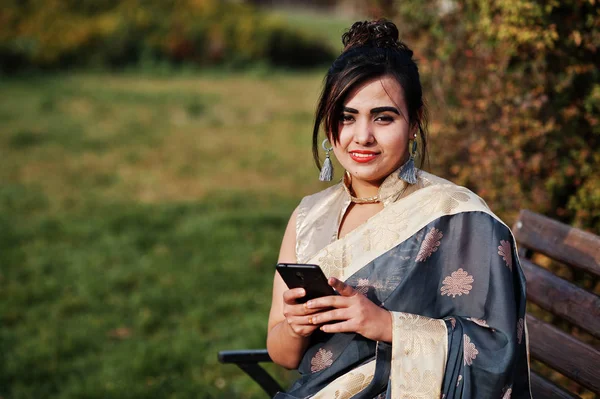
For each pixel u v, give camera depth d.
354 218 2.00
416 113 1.94
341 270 1.89
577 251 2.21
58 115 12.49
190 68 18.89
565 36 2.92
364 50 1.88
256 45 19.59
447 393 1.73
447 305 1.82
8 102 13.48
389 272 1.84
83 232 6.55
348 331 1.76
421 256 1.83
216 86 16.64
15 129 11.24
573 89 3.02
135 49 18.75
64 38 18.30
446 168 3.52
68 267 5.73
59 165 9.30
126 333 4.62
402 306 1.81
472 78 3.34
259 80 17.88
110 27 18.72
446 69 3.58
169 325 4.74
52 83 15.88
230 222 6.81
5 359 4.22
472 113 3.35
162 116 12.80
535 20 2.90
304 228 2.05
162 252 6.05
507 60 3.11
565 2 2.88
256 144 10.76
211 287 5.31
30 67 17.47
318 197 2.10
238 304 4.99
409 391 1.73
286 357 1.97
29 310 4.95
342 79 1.86
